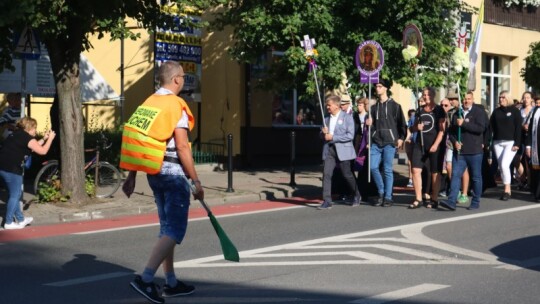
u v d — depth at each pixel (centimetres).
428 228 1075
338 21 1681
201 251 912
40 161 1669
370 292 700
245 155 2073
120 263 851
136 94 2100
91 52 2078
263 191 1546
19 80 1753
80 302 672
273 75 1845
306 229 1084
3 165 1119
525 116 1619
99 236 1051
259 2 1683
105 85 1867
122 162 648
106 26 1270
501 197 1438
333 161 1327
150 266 641
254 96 2094
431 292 700
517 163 1599
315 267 815
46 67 1792
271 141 2131
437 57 1748
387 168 1330
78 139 1319
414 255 880
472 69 1731
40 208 1259
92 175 1416
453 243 956
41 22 1162
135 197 1423
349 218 1192
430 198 1313
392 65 1725
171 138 643
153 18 1366
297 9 1662
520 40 2942
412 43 1506
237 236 1025
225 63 2067
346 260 852
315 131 2248
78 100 1321
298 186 1658
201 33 2002
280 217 1225
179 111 638
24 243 995
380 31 1700
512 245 943
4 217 1201
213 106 2088
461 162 1264
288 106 2195
